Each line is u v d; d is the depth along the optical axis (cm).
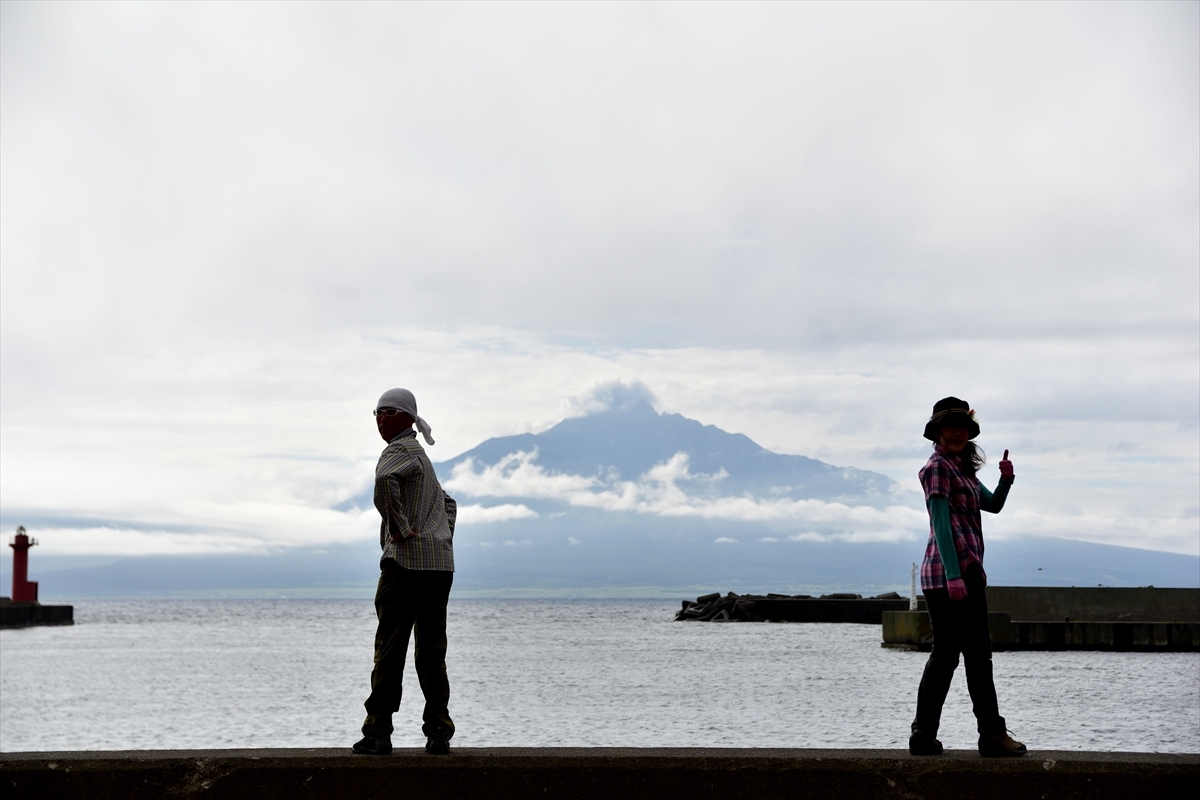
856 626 8106
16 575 10388
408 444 770
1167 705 2758
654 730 2538
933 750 746
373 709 750
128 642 7919
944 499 746
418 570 754
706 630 8194
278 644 7594
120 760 706
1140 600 4847
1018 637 4609
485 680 3962
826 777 700
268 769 704
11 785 698
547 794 704
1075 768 690
